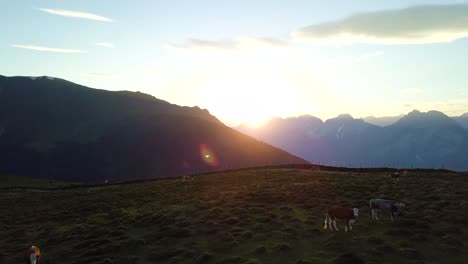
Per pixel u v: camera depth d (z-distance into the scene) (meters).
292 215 40.06
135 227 42.72
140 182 112.38
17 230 50.28
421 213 36.91
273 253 28.72
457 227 31.72
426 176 68.75
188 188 72.38
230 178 82.94
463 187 50.62
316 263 25.62
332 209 33.12
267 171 92.25
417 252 26.42
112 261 31.25
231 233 34.75
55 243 40.66
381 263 25.16
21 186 117.62
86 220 50.78
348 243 29.22
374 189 53.09
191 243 33.69
